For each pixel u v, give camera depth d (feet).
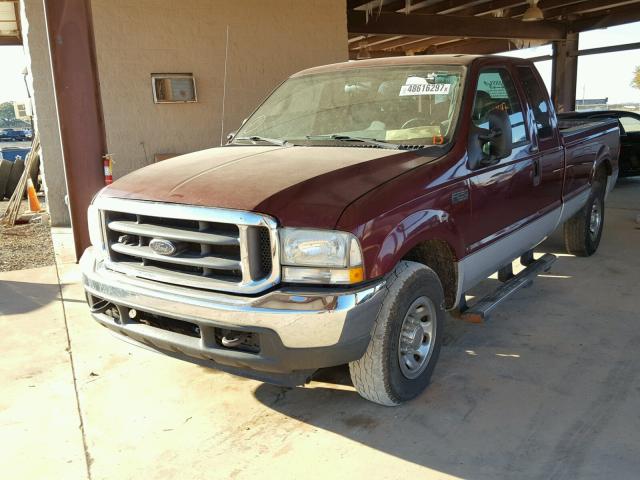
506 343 14.44
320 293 9.41
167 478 9.76
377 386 10.96
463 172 12.20
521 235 15.10
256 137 14.47
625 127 38.47
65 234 29.14
